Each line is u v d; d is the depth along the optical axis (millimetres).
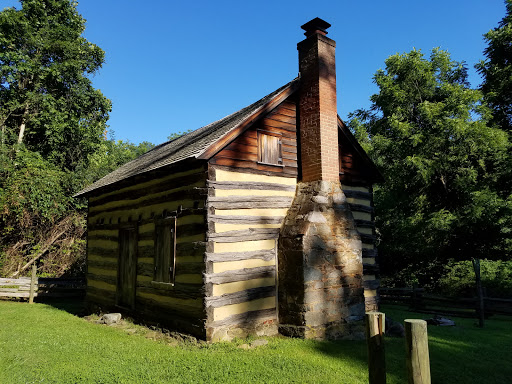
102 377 5031
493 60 18875
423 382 2697
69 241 17812
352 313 8078
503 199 15812
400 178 18406
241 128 7887
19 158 17422
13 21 18469
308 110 9062
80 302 13352
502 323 9758
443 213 16406
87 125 21625
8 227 15898
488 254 16469
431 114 17062
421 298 11812
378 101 20047
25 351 6281
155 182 8977
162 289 8117
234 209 7578
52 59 20562
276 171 8594
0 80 18844
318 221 7906
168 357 5945
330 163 8766
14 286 13055
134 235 9547
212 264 7047
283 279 7828
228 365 5480
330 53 9375
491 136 15750
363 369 5371
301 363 5566
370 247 10398
